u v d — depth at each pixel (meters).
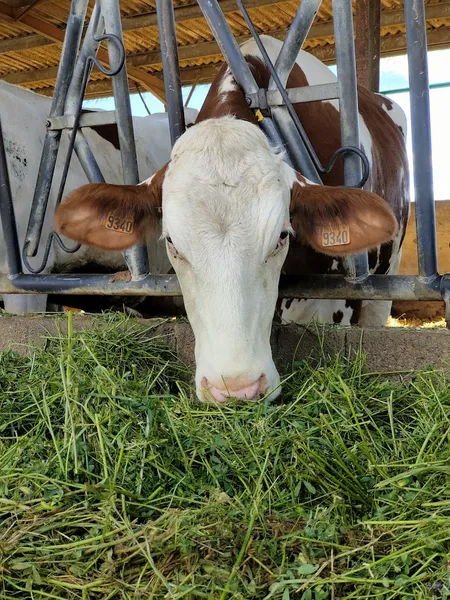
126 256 1.30
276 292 1.00
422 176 1.11
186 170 1.00
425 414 0.94
